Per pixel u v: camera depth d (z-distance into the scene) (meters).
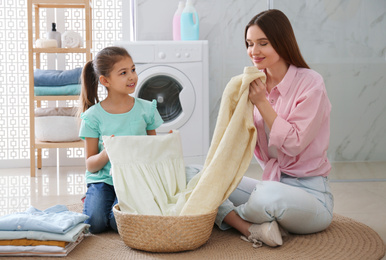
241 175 1.75
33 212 1.86
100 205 1.90
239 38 3.73
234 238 1.81
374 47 3.18
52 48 3.39
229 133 1.71
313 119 1.75
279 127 1.74
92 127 2.00
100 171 2.00
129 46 3.28
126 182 1.76
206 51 3.33
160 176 1.80
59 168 3.76
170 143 1.84
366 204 2.44
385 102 3.20
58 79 3.37
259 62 1.83
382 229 1.97
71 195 2.73
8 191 2.87
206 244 1.74
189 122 3.34
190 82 3.32
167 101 3.37
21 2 3.83
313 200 1.74
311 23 3.17
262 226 1.70
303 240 1.77
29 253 1.62
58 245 1.61
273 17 1.80
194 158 2.48
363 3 3.17
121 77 1.96
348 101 3.19
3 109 3.86
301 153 1.84
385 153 3.22
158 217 1.58
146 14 3.73
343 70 3.19
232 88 1.81
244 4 3.71
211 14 3.70
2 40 3.84
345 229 1.91
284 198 1.67
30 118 3.38
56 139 3.42
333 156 3.20
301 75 1.85
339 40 3.18
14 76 3.86
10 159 3.85
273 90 1.89
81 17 3.89
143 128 2.06
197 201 1.65
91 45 3.68
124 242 1.70
